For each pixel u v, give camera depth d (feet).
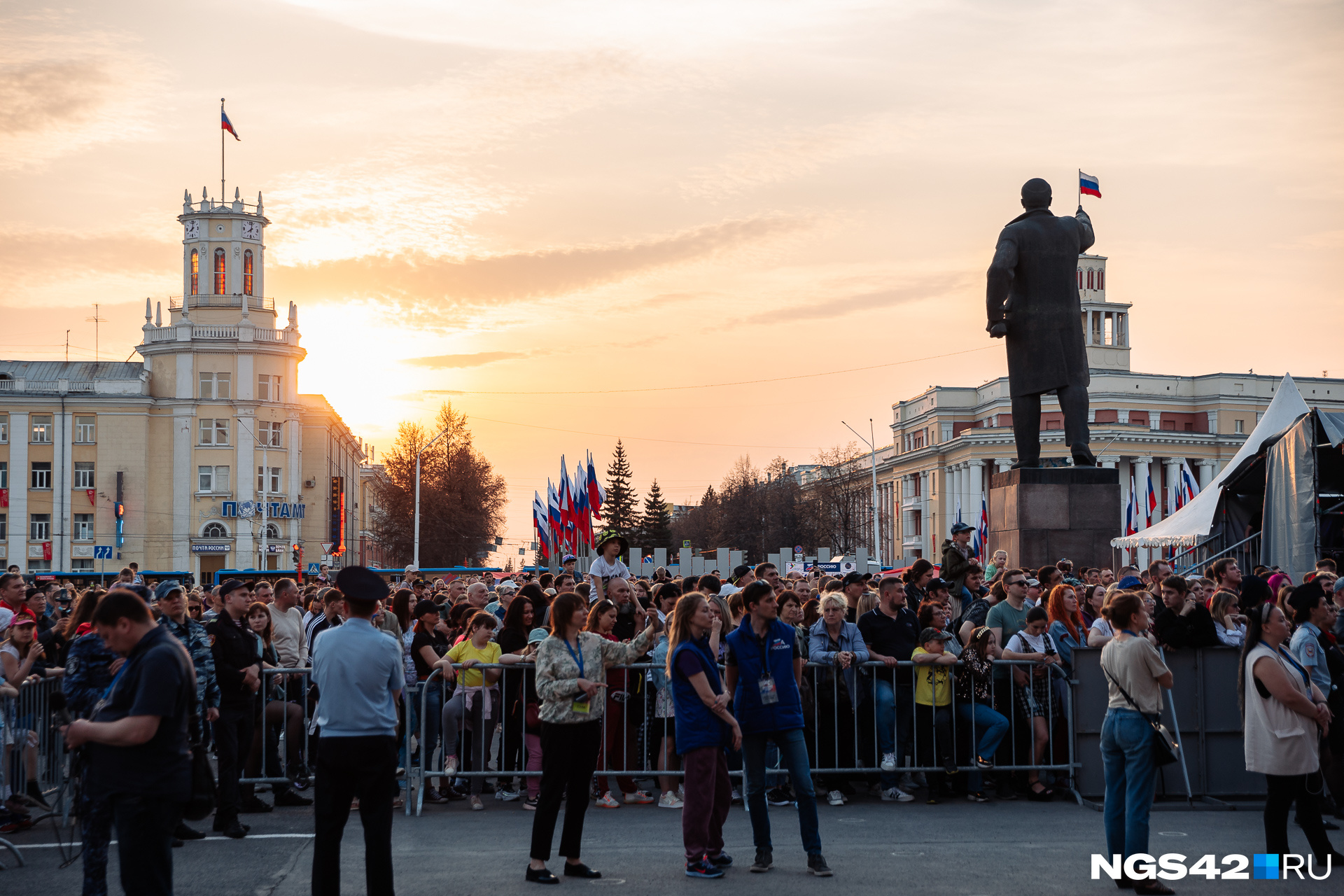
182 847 31.50
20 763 34.12
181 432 254.47
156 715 20.10
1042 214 62.08
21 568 248.32
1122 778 26.78
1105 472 60.39
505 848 31.27
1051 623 38.96
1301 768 26.96
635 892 26.32
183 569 252.21
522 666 37.93
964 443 299.79
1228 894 26.12
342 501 269.44
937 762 37.70
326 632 24.30
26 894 26.71
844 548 304.30
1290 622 32.60
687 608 28.25
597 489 105.91
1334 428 65.41
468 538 269.85
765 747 28.81
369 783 23.80
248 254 268.21
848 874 27.89
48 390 253.03
